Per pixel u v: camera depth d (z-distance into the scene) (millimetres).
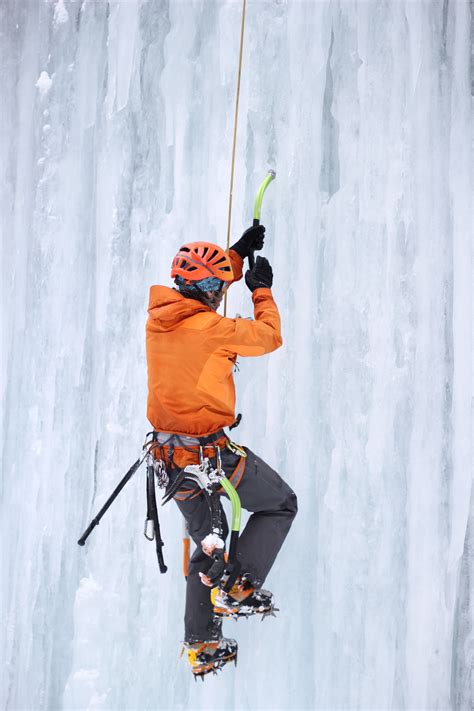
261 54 11242
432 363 11070
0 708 12234
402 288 11039
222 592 7902
